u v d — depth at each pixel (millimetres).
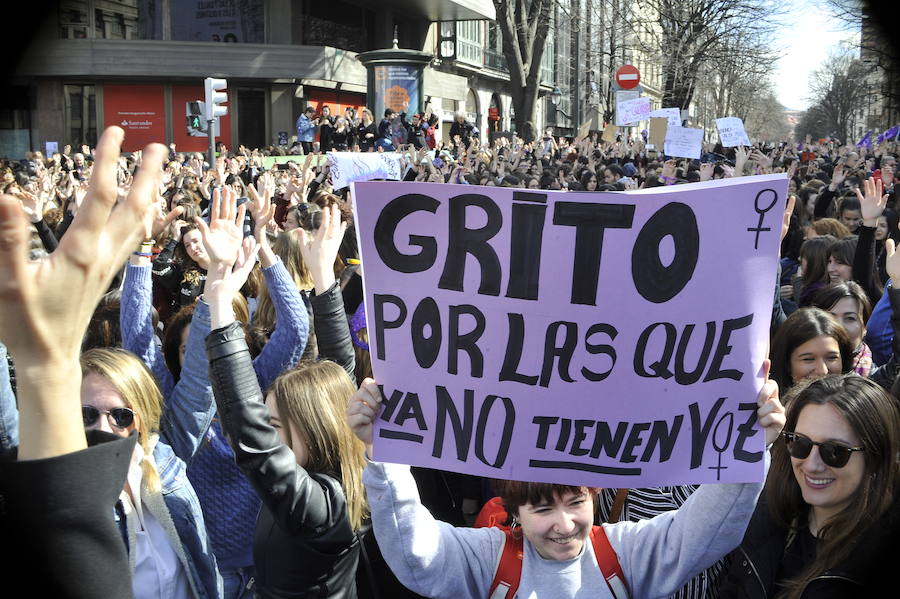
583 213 2121
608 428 2178
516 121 30953
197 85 31531
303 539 2498
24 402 1133
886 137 25547
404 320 2232
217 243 2402
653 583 2293
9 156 29953
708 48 35344
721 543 2207
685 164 14406
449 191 2162
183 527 2570
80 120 30438
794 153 22531
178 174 12930
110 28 30297
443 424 2238
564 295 2146
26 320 1083
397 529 2281
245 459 2365
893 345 3920
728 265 2115
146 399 2662
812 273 5625
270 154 25500
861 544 2271
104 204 1102
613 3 40156
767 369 2158
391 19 38188
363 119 22297
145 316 3525
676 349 2145
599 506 3221
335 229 3432
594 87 61562
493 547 2373
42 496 1147
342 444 2744
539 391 2184
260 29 31938
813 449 2363
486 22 48688
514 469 2213
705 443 2168
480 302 2188
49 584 1178
